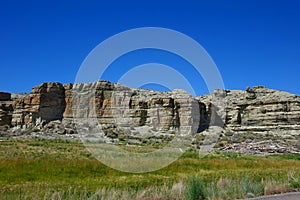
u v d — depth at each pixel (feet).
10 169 77.71
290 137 317.42
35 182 66.69
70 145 159.12
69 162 88.22
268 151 197.06
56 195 46.19
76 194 49.06
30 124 393.50
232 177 69.92
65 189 55.01
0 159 85.71
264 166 106.83
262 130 399.44
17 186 59.47
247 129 406.41
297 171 84.69
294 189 58.70
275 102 416.67
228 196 49.90
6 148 128.26
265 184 58.29
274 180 62.95
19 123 407.85
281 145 226.58
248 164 108.37
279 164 112.16
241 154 168.25
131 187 60.39
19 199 44.32
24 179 70.13
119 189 53.36
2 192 50.70
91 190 55.06
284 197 50.11
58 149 134.51
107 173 81.87
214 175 77.15
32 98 422.82
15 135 254.68
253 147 211.20
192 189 49.08
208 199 47.98
